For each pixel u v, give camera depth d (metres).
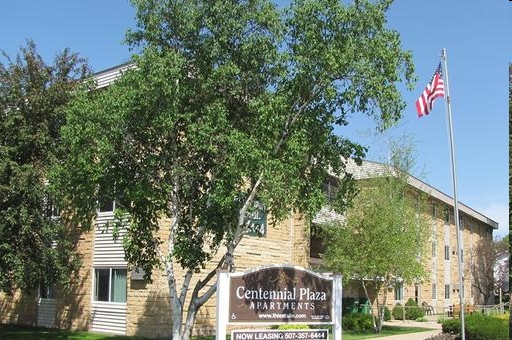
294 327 15.17
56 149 20.06
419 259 32.16
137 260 15.67
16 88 20.28
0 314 28.75
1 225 19.22
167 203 15.14
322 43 13.77
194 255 14.67
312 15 13.92
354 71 13.85
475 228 64.62
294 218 30.11
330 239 31.09
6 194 19.27
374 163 34.66
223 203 13.59
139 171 14.80
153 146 14.80
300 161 14.07
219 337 12.45
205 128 13.51
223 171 13.86
